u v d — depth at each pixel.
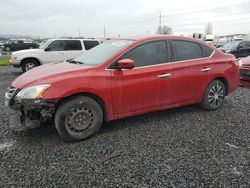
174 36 4.43
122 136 3.74
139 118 4.55
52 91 3.23
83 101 3.47
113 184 2.54
